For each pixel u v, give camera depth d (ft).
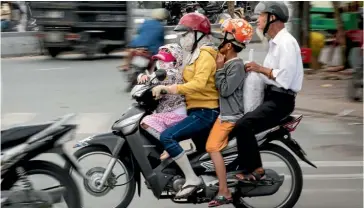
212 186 16.07
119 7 61.82
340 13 50.37
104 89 42.27
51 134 14.78
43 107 35.22
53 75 49.96
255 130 16.01
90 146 16.16
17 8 71.87
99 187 15.93
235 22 15.93
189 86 15.51
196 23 15.80
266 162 17.07
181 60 16.12
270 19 15.90
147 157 16.02
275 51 15.92
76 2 59.98
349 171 22.15
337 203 18.57
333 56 56.59
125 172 16.48
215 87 16.08
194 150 16.66
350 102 36.09
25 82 45.80
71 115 15.48
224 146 16.07
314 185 20.40
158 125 15.94
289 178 17.11
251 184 16.28
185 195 15.89
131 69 40.50
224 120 15.97
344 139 27.37
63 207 15.48
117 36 62.59
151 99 16.10
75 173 16.90
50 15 60.23
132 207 17.90
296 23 48.96
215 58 15.96
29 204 14.71
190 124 15.99
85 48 61.21
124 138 16.10
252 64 15.94
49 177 15.47
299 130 29.07
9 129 14.69
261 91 16.10
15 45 65.26
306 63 49.06
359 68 35.88
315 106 34.81
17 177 14.96
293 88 15.94
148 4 72.84
